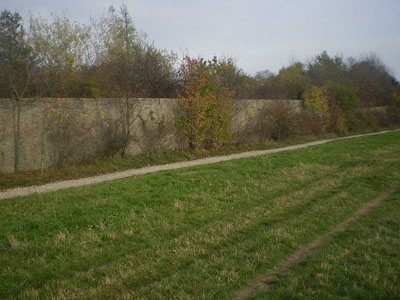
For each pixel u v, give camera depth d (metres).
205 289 3.20
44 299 3.12
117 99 11.20
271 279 3.42
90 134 10.47
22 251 4.09
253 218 5.28
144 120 11.88
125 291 3.23
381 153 12.11
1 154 8.74
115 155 11.06
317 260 3.77
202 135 13.02
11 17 14.00
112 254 4.08
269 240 4.36
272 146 15.95
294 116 18.23
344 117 21.84
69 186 7.84
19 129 9.04
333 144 14.95
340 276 3.39
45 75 10.02
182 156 12.32
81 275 3.54
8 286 3.35
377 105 30.00
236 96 15.48
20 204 5.84
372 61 45.41
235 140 15.28
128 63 12.14
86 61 18.34
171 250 4.11
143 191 6.69
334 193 6.84
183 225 5.04
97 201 5.92
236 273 3.50
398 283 3.25
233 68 15.85
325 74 36.91
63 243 4.35
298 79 26.53
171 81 15.36
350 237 4.45
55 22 16.45
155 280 3.45
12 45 10.60
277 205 5.97
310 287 3.24
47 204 5.80
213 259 3.83
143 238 4.54
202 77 12.84
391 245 4.15
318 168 9.35
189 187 7.13
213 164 9.93
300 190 6.98
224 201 6.28
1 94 9.39
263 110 16.92
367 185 7.38
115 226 4.93
